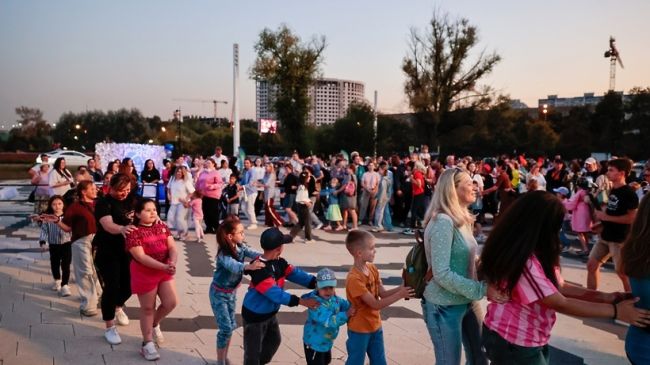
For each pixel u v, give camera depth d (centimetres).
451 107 4288
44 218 688
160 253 495
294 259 986
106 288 536
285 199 1423
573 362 516
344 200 1361
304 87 4316
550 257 275
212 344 541
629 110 4666
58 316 616
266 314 407
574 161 1441
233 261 457
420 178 1345
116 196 551
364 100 5097
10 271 823
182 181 1166
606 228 661
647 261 271
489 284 286
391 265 952
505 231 278
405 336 576
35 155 6219
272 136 5050
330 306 386
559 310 267
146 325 497
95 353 508
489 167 1500
